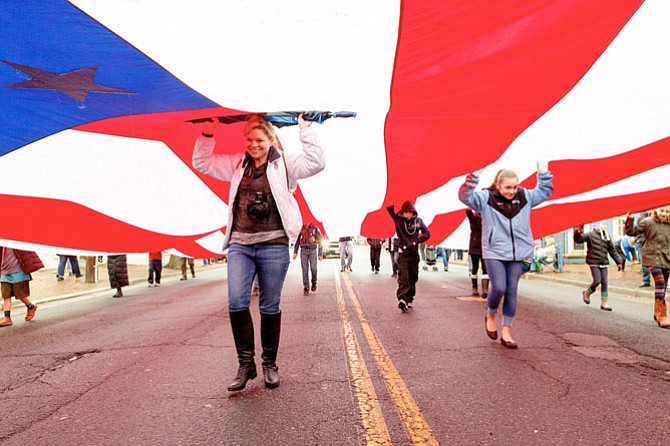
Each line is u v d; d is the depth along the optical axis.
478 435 2.93
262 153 3.57
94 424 3.23
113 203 5.09
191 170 5.34
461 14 2.29
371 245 16.89
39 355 5.43
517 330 6.16
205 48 2.59
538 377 4.09
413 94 3.28
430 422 3.13
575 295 10.22
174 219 5.91
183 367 4.62
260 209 3.46
